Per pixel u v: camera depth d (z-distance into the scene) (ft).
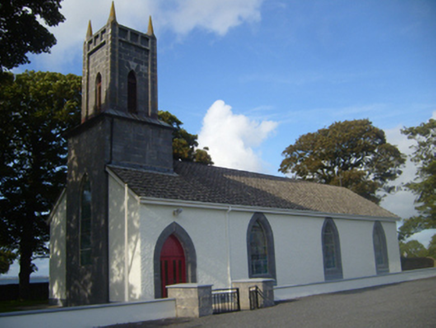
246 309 57.16
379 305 53.88
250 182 100.48
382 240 117.80
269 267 83.71
